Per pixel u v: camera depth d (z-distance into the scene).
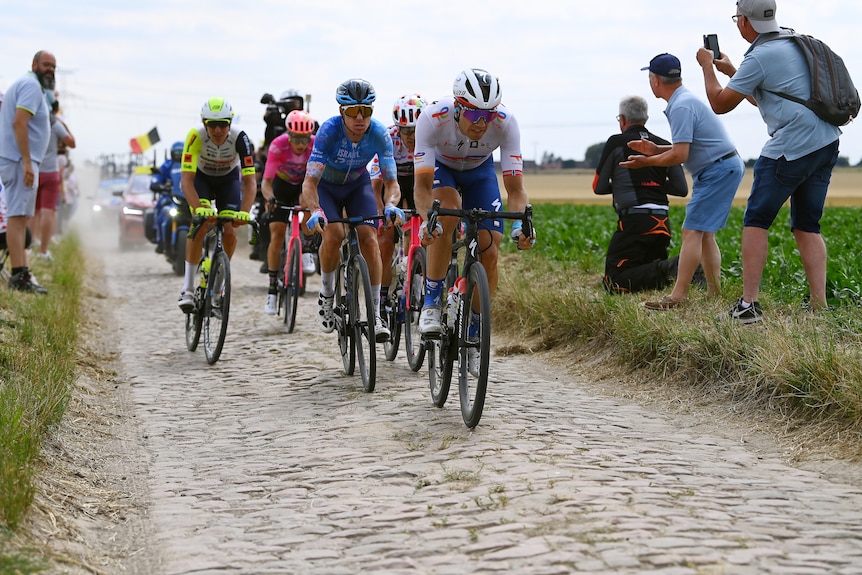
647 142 8.49
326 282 7.85
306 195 7.28
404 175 8.60
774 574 3.52
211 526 4.46
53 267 13.91
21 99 10.55
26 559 3.69
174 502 4.85
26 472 4.45
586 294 8.88
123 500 4.91
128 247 23.28
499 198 6.64
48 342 7.94
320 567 3.84
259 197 14.80
